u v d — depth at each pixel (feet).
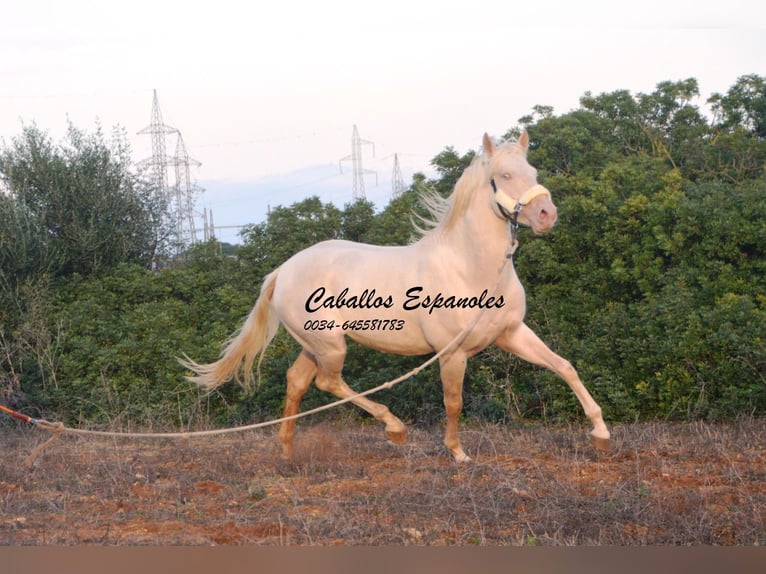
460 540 16.10
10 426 34.83
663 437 26.27
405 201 40.96
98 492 21.48
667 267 35.50
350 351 36.09
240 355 26.99
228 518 18.25
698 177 45.01
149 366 37.76
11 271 40.96
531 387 34.45
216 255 44.01
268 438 30.53
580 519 16.84
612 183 37.93
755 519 16.29
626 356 32.83
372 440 28.32
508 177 21.11
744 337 30.19
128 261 45.65
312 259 25.40
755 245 34.22
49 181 43.57
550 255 36.32
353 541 16.14
